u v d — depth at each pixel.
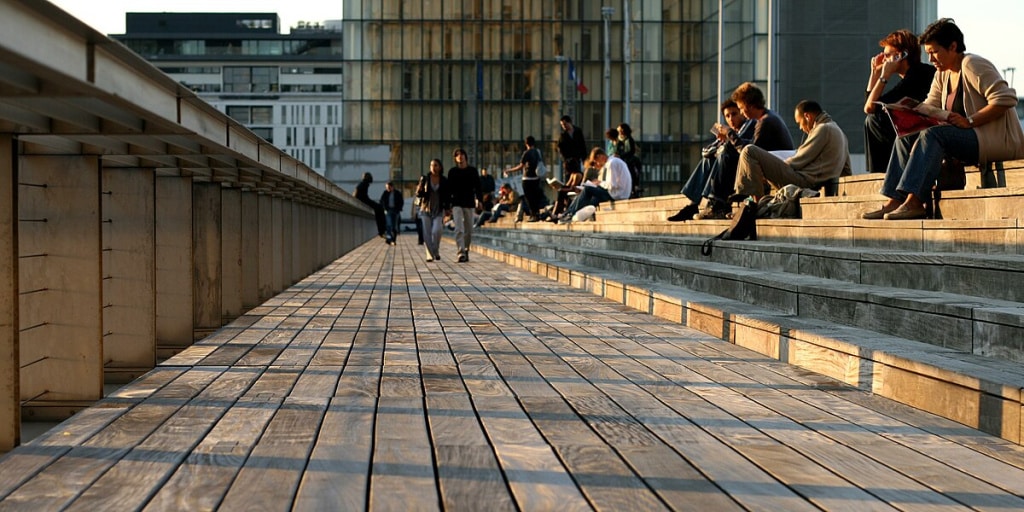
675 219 11.57
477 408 3.99
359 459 3.11
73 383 5.01
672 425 3.66
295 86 157.50
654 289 8.01
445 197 17.75
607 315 7.80
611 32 62.97
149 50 159.62
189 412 3.88
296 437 3.44
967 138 6.43
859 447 3.29
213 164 7.36
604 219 17.67
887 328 4.92
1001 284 4.72
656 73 61.75
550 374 4.87
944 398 3.76
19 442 4.03
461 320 7.46
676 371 4.95
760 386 4.50
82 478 2.88
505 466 3.03
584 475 2.93
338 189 15.47
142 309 6.14
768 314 5.93
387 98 65.12
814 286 5.75
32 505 2.60
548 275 12.78
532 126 64.62
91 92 3.27
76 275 4.99
